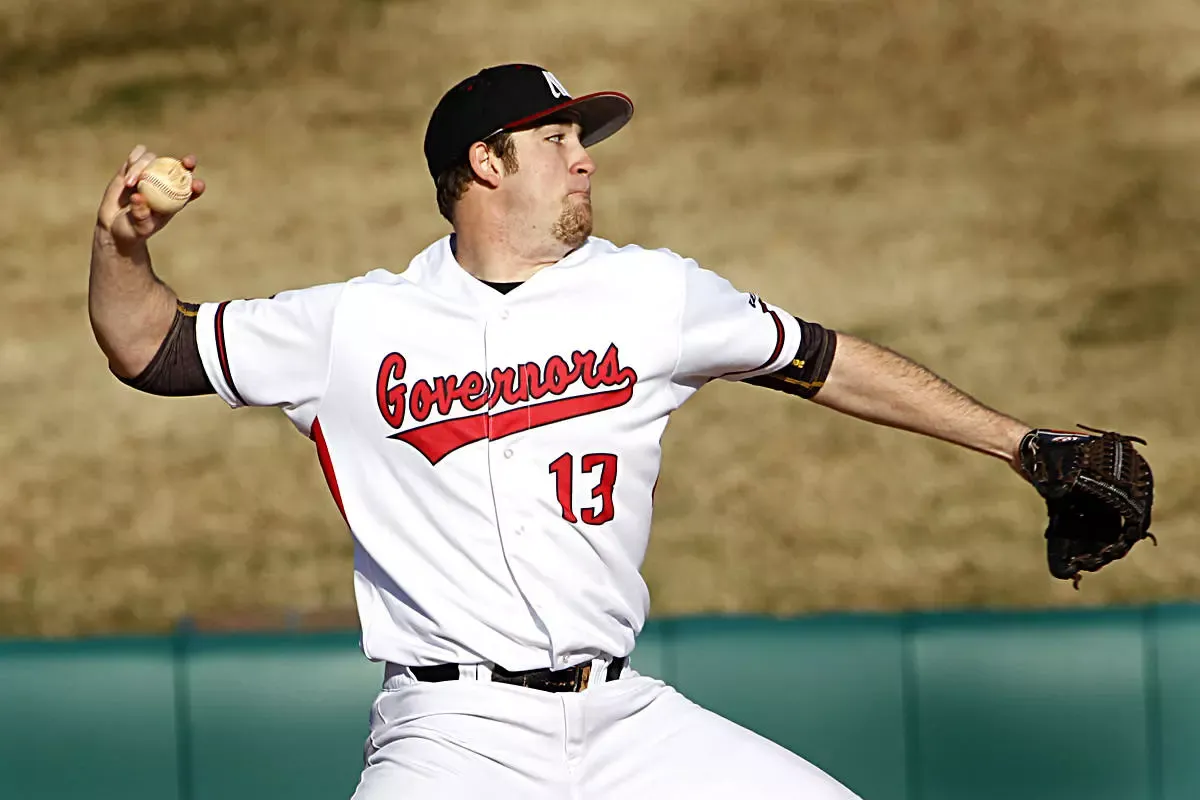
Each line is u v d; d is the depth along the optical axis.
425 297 12.01
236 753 17.17
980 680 17.38
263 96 46.84
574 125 12.41
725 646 17.38
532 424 11.85
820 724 17.33
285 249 40.03
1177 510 30.91
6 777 17.11
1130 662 17.30
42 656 17.20
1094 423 33.41
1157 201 40.97
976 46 47.25
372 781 11.65
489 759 11.68
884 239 39.78
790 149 43.50
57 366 37.06
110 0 51.75
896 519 31.14
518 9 49.91
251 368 11.96
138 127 45.72
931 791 17.34
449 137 12.23
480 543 11.77
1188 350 35.69
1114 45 47.09
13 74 48.19
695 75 46.56
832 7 49.03
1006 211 40.78
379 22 49.75
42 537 31.72
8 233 41.66
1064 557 12.69
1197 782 17.20
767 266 38.72
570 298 12.05
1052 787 17.31
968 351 35.78
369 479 12.00
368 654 12.12
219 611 29.20
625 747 12.09
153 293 11.84
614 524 12.04
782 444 33.25
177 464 33.84
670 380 12.30
